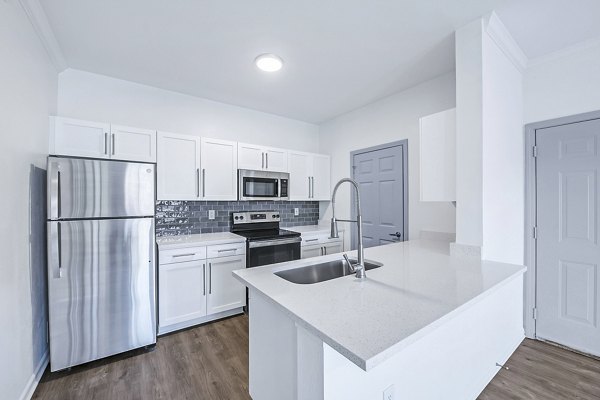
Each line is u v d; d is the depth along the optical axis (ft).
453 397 4.66
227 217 10.98
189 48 7.07
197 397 5.40
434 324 2.98
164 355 6.88
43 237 6.30
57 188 6.00
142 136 8.29
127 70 8.25
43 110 6.55
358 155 11.57
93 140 7.54
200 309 8.48
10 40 4.78
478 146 5.76
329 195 13.05
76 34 6.43
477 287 4.09
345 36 6.53
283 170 11.46
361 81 8.96
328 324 2.91
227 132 11.03
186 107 10.09
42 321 6.15
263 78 8.77
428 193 6.79
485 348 5.57
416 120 9.30
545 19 5.83
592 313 6.68
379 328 2.82
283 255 10.08
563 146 7.09
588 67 6.69
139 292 6.97
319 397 3.01
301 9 5.60
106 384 5.77
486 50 5.93
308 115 12.51
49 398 5.35
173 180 8.82
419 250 6.93
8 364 4.65
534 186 7.57
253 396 4.85
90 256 6.37
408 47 7.01
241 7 5.54
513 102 7.21
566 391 5.40
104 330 6.53
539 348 7.02
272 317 4.27
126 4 5.42
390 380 3.62
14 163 4.93
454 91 8.25
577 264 6.90
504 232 6.69
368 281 4.42
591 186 6.69
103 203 6.52
